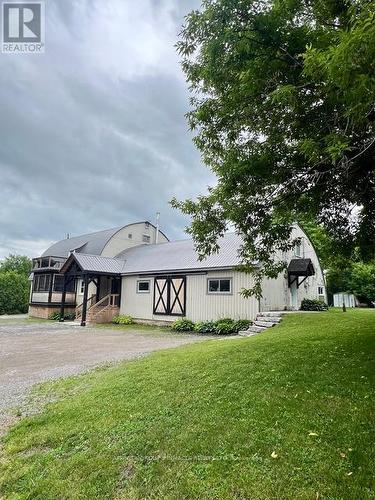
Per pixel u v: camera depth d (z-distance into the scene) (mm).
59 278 24250
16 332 15109
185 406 3973
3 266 42500
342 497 2205
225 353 6344
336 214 5953
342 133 3270
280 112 4082
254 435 3041
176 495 2473
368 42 2135
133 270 19797
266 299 14141
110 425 3801
